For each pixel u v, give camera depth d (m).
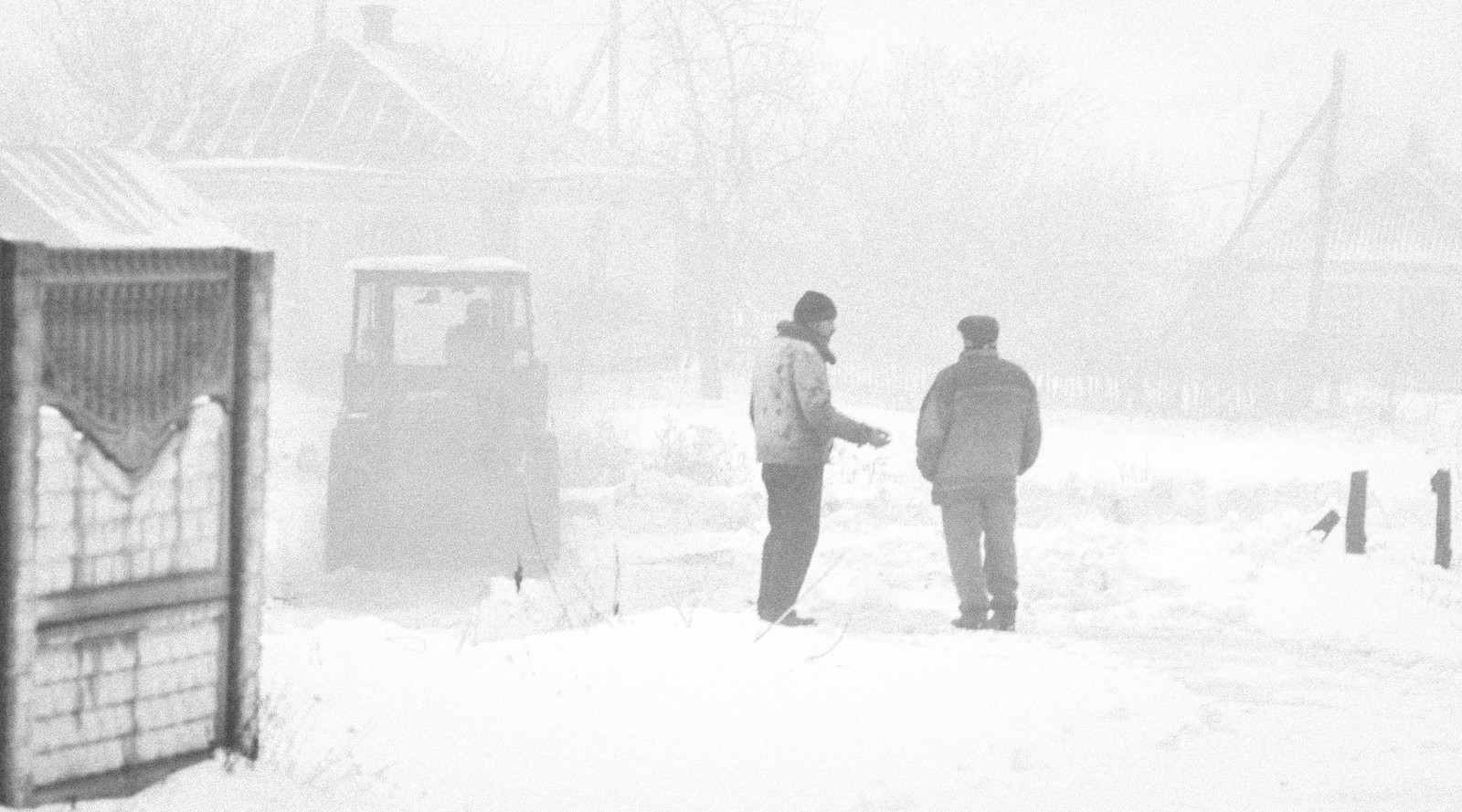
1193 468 48.03
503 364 27.41
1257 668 17.09
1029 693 13.88
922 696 13.40
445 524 25.89
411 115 85.44
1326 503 33.69
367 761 10.65
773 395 17.83
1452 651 18.56
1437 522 26.20
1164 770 12.20
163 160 85.62
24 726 8.75
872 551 24.69
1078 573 23.06
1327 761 12.67
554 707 12.09
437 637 14.19
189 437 9.83
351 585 24.30
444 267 27.58
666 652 13.65
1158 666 17.05
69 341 9.05
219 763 9.96
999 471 19.34
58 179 58.19
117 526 9.38
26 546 8.73
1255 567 23.20
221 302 10.02
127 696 9.48
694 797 10.77
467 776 10.66
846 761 11.73
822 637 15.05
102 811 9.00
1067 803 11.26
